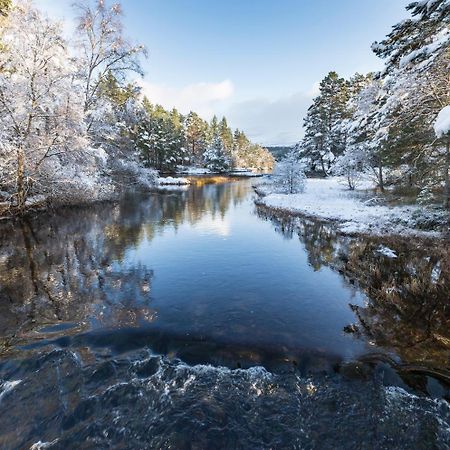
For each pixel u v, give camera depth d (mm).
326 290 7508
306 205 19688
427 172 13023
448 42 7148
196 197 27578
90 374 4395
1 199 15820
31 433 3527
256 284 7887
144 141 53500
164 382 4273
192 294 7242
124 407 3861
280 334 5492
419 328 5656
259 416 3752
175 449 3359
